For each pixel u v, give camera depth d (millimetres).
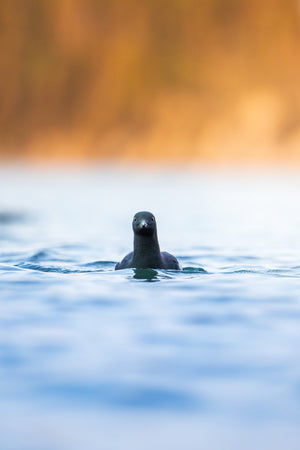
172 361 27812
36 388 24594
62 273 51438
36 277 49031
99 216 121125
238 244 77062
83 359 28109
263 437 20469
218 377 25766
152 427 21219
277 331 32938
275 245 75625
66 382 25234
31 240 81688
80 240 81625
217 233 91125
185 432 20828
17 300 40562
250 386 24719
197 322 34938
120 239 83125
